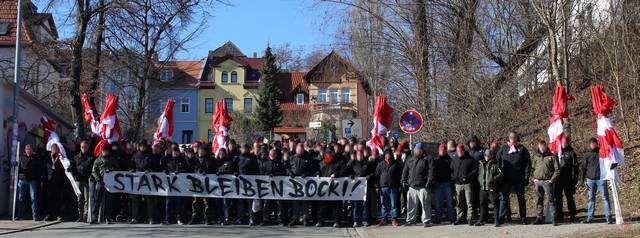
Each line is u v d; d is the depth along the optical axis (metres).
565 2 19.56
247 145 16.06
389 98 25.50
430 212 14.95
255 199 15.80
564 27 19.66
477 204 15.21
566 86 19.62
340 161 15.94
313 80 67.62
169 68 34.75
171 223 15.79
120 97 34.81
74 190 15.75
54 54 25.83
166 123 18.72
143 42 27.92
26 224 14.90
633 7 20.09
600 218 14.20
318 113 65.62
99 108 30.70
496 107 21.75
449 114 22.83
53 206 15.78
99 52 25.59
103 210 15.59
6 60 28.48
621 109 19.75
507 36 23.23
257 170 15.99
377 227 15.44
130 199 16.31
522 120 21.72
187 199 16.36
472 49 23.53
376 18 25.27
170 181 15.71
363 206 15.75
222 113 18.36
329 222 16.75
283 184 15.84
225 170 15.84
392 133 25.50
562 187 14.34
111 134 17.02
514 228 13.53
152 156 15.94
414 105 24.56
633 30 20.22
